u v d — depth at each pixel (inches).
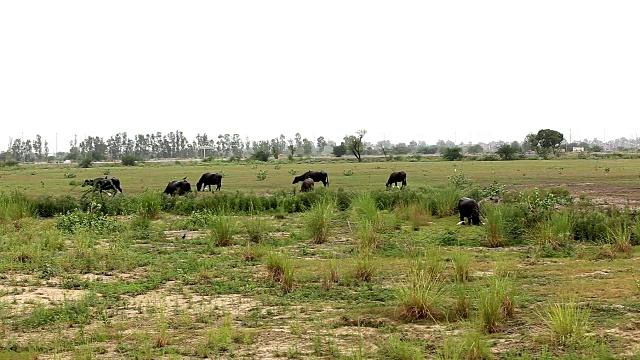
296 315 390.9
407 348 307.7
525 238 655.8
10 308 419.2
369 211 768.3
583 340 310.2
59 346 332.5
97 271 546.0
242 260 583.5
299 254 613.6
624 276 468.4
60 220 819.4
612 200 1030.4
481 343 299.1
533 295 416.8
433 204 894.4
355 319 374.9
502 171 1957.4
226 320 366.6
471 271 500.4
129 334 354.9
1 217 872.3
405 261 554.9
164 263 576.4
